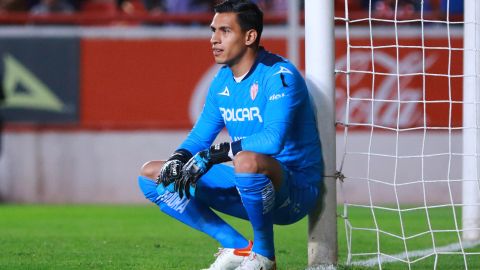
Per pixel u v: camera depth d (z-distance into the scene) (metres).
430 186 39.34
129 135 39.81
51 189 39.75
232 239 17.53
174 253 22.11
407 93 39.19
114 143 39.81
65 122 39.62
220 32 16.73
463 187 24.45
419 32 39.12
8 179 39.62
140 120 39.84
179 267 19.48
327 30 17.91
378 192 39.53
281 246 23.69
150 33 39.72
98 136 39.75
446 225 30.38
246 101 16.89
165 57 39.81
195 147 17.78
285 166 16.92
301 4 41.28
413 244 24.75
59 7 45.34
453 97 38.97
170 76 39.81
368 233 27.34
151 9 46.47
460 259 21.02
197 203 17.62
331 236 18.11
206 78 39.81
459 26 39.34
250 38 16.72
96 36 39.62
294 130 17.02
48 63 39.56
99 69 39.72
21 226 29.97
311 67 17.94
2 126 39.56
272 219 16.48
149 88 39.78
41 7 45.25
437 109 39.25
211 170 17.55
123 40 39.75
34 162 39.69
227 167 17.64
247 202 15.98
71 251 22.53
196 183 17.20
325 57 17.88
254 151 16.14
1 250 22.67
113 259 20.89
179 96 39.81
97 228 29.22
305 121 17.08
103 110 39.78
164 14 41.06
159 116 39.84
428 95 39.09
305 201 17.16
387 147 39.25
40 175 39.69
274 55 17.00
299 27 39.75
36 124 39.56
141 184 17.83
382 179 39.41
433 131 39.22
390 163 39.38
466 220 24.83
